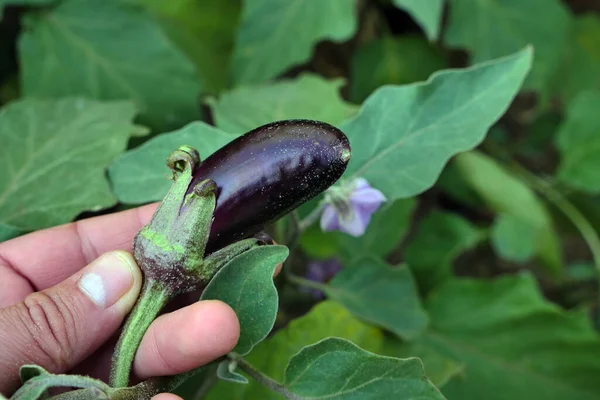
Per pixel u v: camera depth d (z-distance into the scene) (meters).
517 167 0.63
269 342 0.37
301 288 0.46
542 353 0.47
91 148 0.39
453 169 0.58
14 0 0.47
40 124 0.40
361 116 0.32
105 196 0.35
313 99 0.41
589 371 0.46
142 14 0.49
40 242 0.34
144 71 0.48
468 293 0.48
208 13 0.55
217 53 0.55
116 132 0.39
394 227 0.47
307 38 0.50
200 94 0.53
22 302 0.28
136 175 0.35
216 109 0.40
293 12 0.50
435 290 0.49
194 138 0.34
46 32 0.48
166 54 0.48
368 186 0.31
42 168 0.38
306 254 0.51
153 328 0.27
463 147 0.31
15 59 0.56
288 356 0.37
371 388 0.27
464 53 0.64
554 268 0.58
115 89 0.47
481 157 0.56
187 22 0.55
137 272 0.29
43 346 0.28
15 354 0.28
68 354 0.29
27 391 0.24
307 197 0.26
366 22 0.62
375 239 0.47
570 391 0.46
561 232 0.63
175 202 0.25
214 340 0.26
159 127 0.47
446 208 0.67
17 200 0.37
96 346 0.30
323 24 0.49
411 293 0.39
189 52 0.54
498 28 0.55
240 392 0.36
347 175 0.32
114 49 0.48
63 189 0.36
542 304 0.47
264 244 0.27
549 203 0.61
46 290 0.29
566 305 0.64
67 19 0.48
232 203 0.25
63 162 0.38
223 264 0.26
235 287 0.26
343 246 0.47
